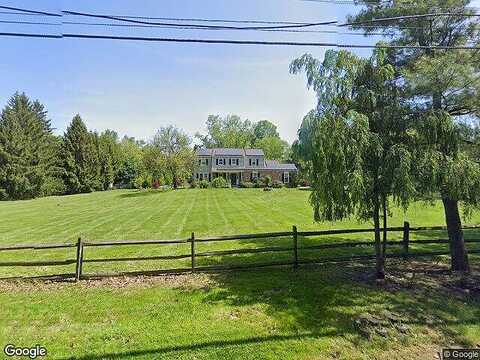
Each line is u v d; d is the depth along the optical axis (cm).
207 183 4606
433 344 451
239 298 609
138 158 5781
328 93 638
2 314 552
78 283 701
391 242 835
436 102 668
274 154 7394
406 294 613
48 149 4438
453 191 597
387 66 626
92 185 4784
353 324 502
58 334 484
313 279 704
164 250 1032
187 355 427
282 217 1755
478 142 678
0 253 1041
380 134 629
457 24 724
